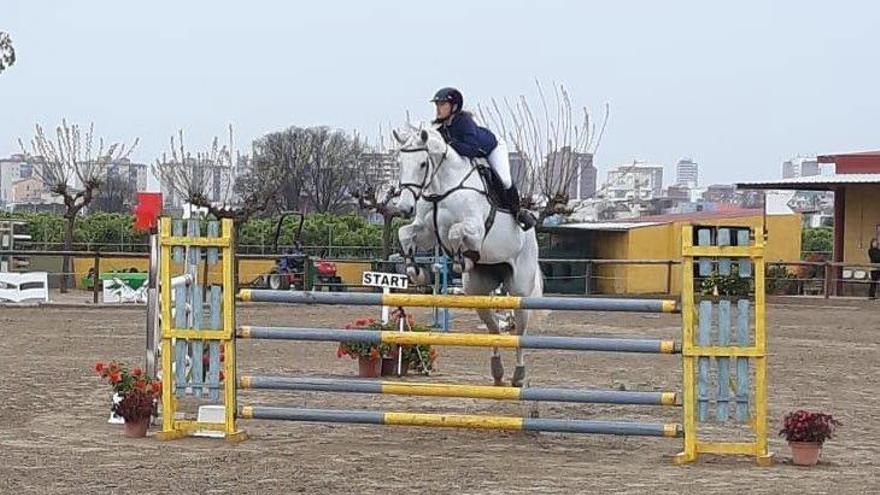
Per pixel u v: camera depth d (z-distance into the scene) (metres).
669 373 15.61
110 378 10.38
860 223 36.56
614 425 9.56
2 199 113.81
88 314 25.05
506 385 13.09
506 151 10.67
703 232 9.27
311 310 27.67
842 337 21.67
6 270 33.72
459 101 10.50
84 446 9.70
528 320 11.20
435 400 12.87
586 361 17.09
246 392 13.41
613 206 77.38
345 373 15.12
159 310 10.69
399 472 8.66
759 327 9.20
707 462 9.30
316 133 60.72
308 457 9.30
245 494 7.77
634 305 9.54
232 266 10.02
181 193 49.94
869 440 10.54
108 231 42.38
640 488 8.12
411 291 20.86
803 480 8.49
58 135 51.38
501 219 10.50
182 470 8.62
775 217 40.22
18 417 11.27
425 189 10.12
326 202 59.91
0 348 17.77
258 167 58.47
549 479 8.45
